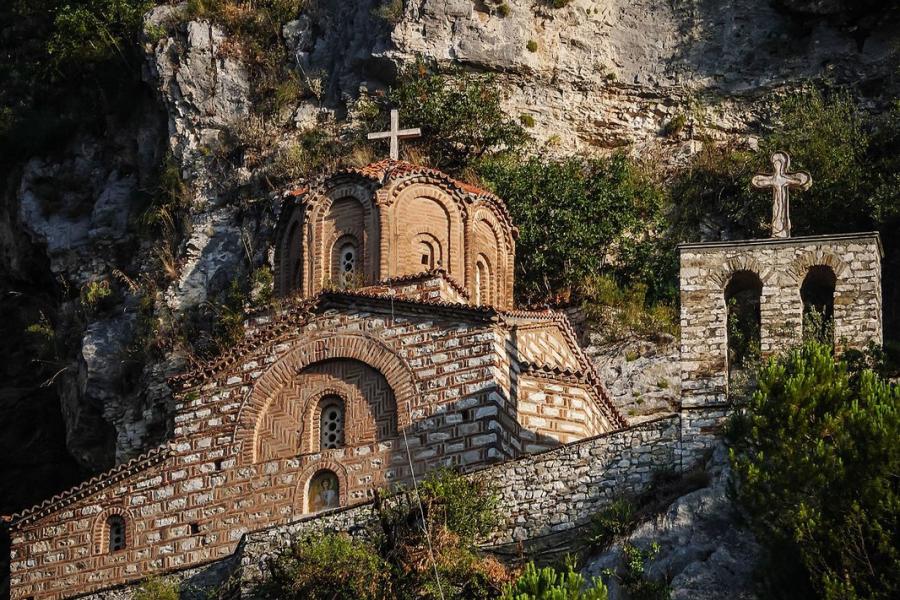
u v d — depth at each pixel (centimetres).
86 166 8469
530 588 4478
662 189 7862
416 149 7794
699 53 8306
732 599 4775
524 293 7375
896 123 7681
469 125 7769
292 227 6844
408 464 5912
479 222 6806
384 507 5481
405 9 8169
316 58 8319
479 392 5925
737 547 4894
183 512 6116
